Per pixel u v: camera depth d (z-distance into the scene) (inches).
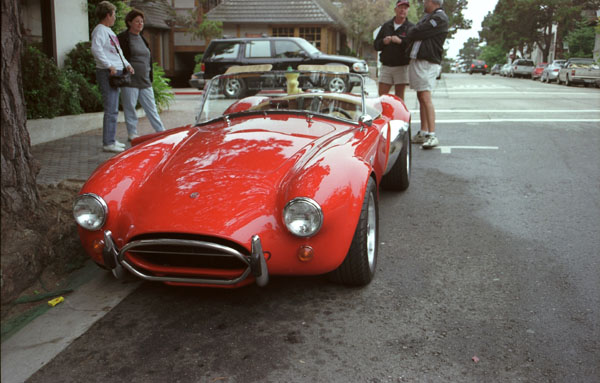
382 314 107.2
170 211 103.9
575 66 943.0
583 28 1413.6
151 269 106.2
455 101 567.5
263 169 115.4
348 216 102.8
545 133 336.2
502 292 116.6
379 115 173.8
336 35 1219.2
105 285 122.4
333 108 160.9
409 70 286.7
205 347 95.7
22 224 124.2
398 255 139.6
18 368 89.7
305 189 99.5
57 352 94.5
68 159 242.5
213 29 907.4
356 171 109.1
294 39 545.0
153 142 137.2
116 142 266.1
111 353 94.1
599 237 151.0
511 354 92.1
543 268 129.6
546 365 88.7
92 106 351.6
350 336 98.8
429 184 217.8
